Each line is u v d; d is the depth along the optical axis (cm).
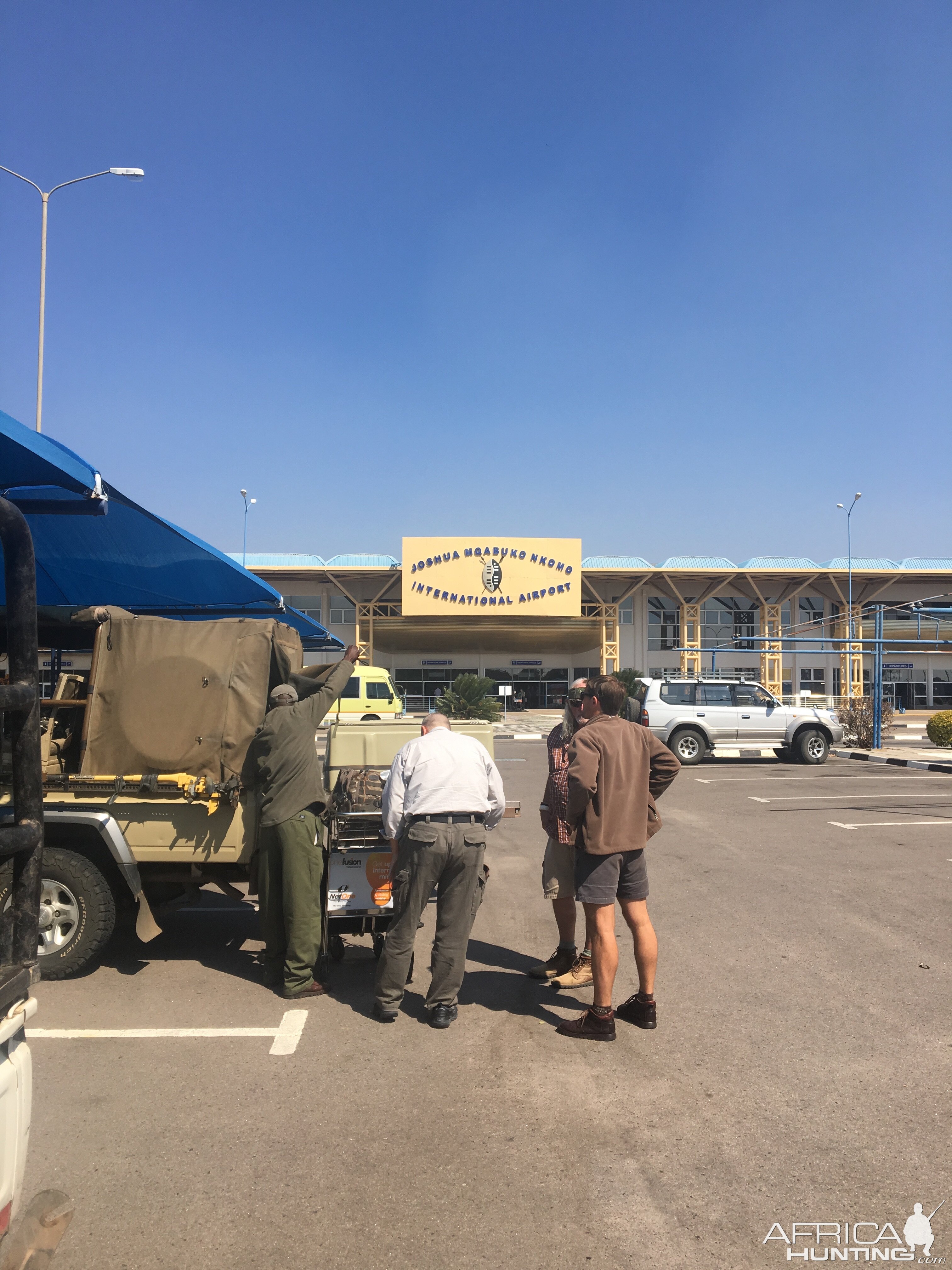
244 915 693
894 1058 416
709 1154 329
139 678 545
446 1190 304
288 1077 395
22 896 215
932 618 4678
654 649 4628
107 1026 455
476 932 641
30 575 214
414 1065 408
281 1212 291
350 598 4306
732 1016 469
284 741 497
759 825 1095
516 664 4712
